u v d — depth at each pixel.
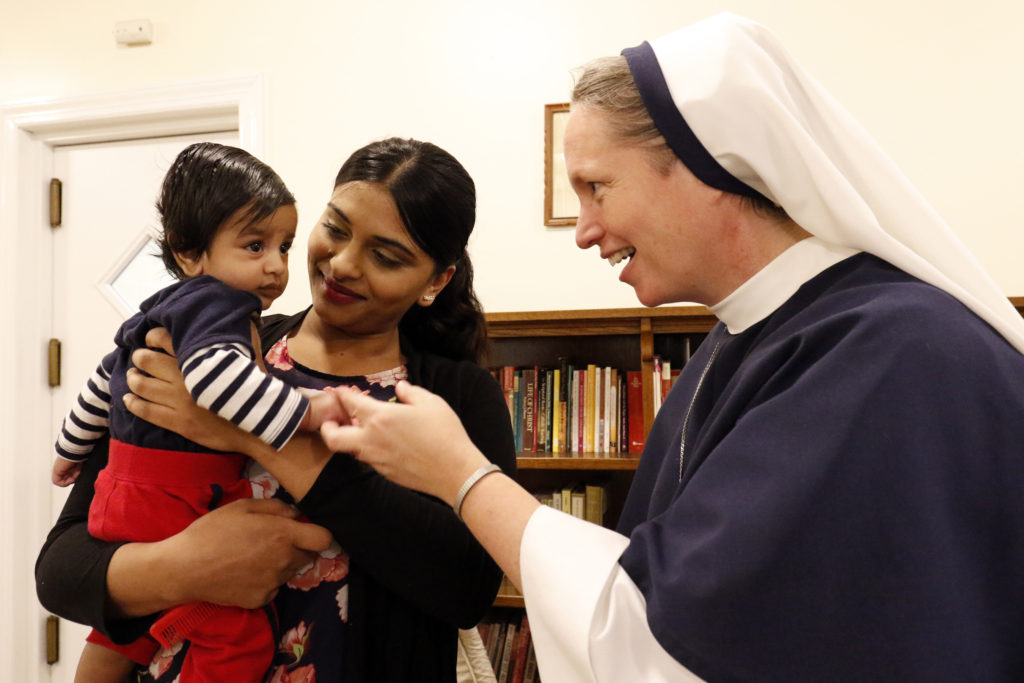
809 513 0.59
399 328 1.15
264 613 0.87
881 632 0.57
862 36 2.07
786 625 0.58
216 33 2.45
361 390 0.98
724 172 0.77
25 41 2.58
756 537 0.59
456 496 0.77
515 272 2.24
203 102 2.42
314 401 0.85
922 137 2.03
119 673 0.94
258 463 0.94
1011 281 1.97
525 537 0.70
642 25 2.20
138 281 2.60
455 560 0.86
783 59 0.79
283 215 0.96
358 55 2.36
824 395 0.63
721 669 0.60
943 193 2.01
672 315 1.88
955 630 0.57
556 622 0.66
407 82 2.33
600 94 0.82
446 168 0.94
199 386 0.78
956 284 0.75
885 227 0.78
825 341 0.68
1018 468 0.60
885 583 0.58
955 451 0.60
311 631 0.88
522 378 2.11
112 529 0.88
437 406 0.81
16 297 2.53
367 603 0.89
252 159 0.98
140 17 2.50
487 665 1.23
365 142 2.33
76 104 2.50
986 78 2.00
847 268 0.77
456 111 2.29
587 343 2.25
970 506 0.59
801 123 0.78
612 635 0.63
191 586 0.80
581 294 2.20
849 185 0.73
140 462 0.88
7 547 2.46
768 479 0.61
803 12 2.10
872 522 0.59
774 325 0.79
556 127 2.23
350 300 0.94
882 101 2.05
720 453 0.66
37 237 2.60
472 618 0.89
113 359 0.98
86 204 2.63
